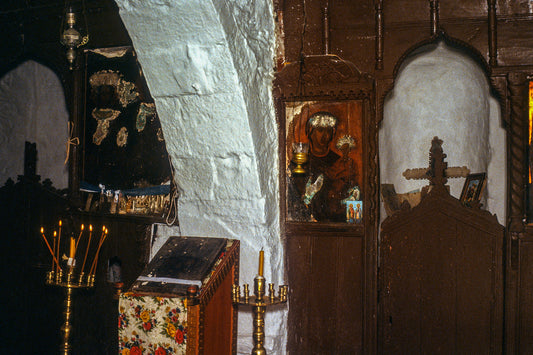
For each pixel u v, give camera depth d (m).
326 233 4.01
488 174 4.36
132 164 4.41
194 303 3.06
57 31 4.61
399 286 3.94
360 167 3.96
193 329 3.07
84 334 4.62
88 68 4.55
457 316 3.84
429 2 3.85
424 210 3.90
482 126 4.35
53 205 4.76
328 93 3.98
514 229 3.70
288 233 4.09
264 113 3.95
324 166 4.04
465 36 3.79
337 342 4.00
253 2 3.84
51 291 4.77
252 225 3.86
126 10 3.56
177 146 3.90
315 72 4.01
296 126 4.09
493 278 3.77
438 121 4.42
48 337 4.78
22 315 4.86
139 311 3.22
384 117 4.43
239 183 3.82
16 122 5.31
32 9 4.66
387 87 3.93
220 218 3.93
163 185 4.29
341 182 4.00
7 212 4.90
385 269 3.96
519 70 3.69
